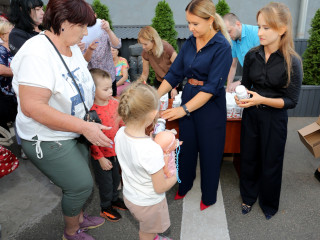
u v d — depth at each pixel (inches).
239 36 125.1
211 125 81.8
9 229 87.1
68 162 61.8
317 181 110.4
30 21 88.0
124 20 264.5
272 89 77.5
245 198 92.5
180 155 91.6
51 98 57.1
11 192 106.7
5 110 109.5
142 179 55.6
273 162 81.9
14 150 139.2
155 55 123.3
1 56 108.0
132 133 55.0
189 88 82.0
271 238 81.3
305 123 166.1
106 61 111.4
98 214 93.0
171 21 195.3
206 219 89.8
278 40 71.2
